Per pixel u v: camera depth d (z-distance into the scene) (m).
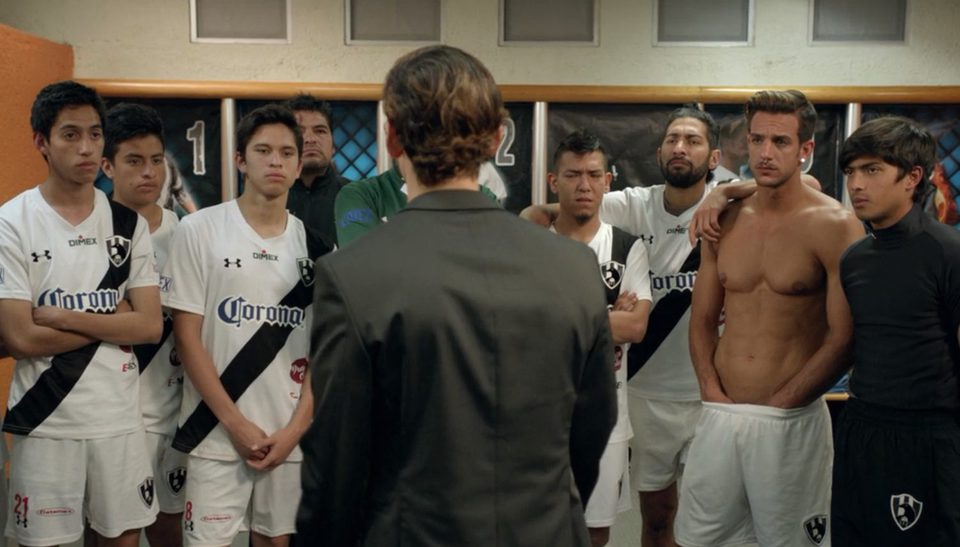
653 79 4.55
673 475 2.92
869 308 2.07
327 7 4.52
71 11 4.49
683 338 2.87
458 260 1.15
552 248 1.22
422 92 1.15
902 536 2.06
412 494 1.13
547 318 1.16
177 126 4.54
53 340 2.24
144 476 2.42
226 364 2.32
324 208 3.41
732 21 4.51
